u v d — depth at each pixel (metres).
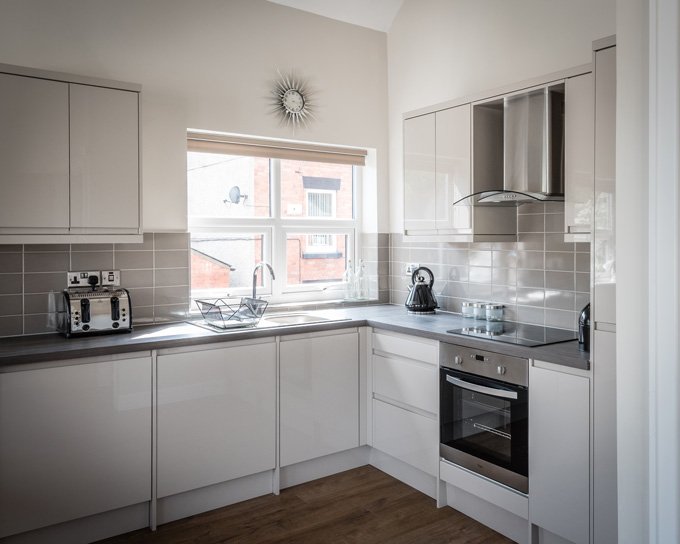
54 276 2.95
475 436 2.74
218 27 3.42
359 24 4.00
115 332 2.88
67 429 2.48
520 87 2.81
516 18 3.23
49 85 2.60
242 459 2.96
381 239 4.16
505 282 3.33
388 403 3.28
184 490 2.79
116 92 2.77
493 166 3.18
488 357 2.65
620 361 0.64
